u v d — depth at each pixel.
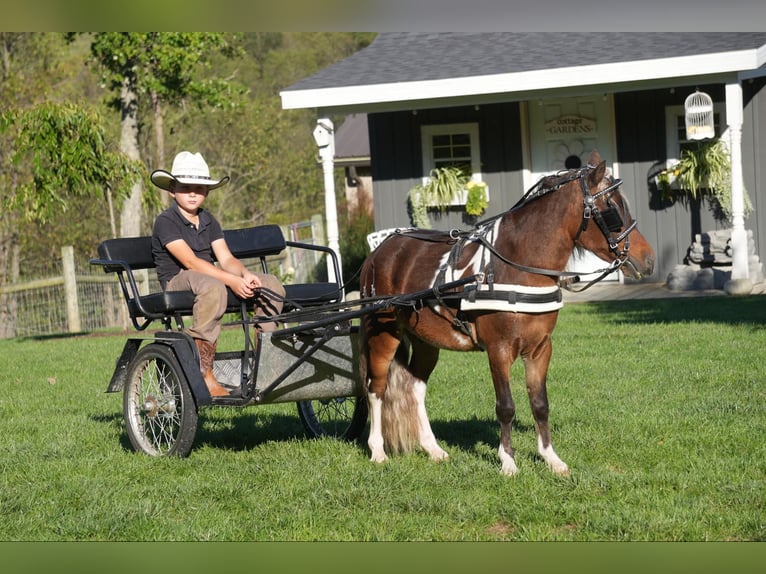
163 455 7.03
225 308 6.89
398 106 16.14
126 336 15.98
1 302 18.72
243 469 6.61
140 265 7.42
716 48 14.42
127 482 6.45
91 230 27.05
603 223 5.78
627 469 6.21
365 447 7.23
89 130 16.09
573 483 5.85
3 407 9.49
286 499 5.92
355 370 7.08
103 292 18.34
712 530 5.08
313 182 37.06
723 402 7.91
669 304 14.27
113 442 7.68
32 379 11.39
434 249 6.57
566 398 8.43
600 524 5.16
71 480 6.49
